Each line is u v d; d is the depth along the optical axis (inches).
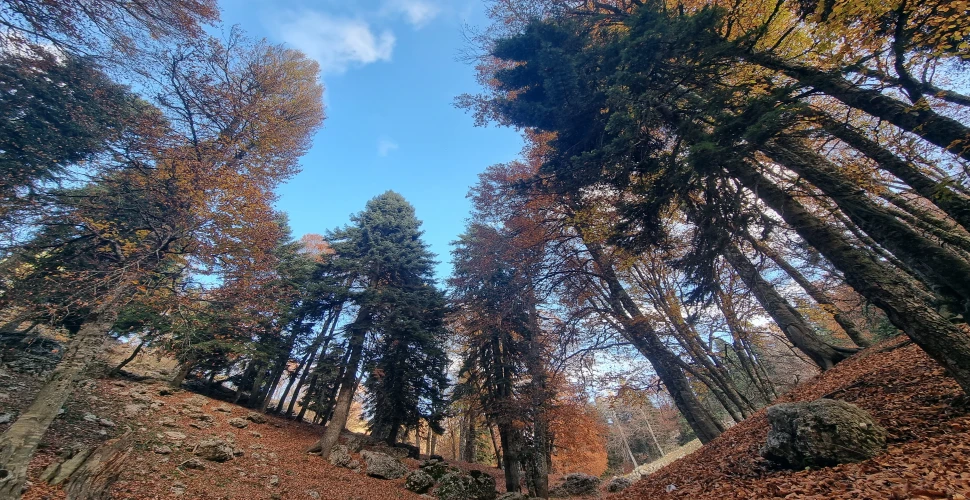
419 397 869.8
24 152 382.0
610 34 354.0
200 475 401.4
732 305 506.0
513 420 577.9
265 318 543.8
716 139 244.2
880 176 310.8
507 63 544.1
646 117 280.7
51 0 362.9
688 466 373.7
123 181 419.5
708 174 263.7
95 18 392.8
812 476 204.5
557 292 584.4
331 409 962.1
